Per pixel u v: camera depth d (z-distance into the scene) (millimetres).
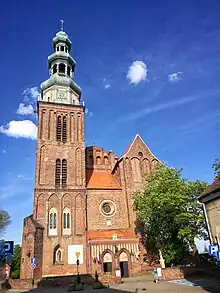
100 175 63844
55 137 57781
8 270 49281
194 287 29531
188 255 46031
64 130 59531
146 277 45250
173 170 47281
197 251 45844
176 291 27094
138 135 64688
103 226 53750
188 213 40562
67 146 57812
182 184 43875
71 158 56875
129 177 58781
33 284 40344
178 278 41125
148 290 29359
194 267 42719
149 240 50406
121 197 57656
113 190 57875
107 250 48250
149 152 63469
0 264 51750
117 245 48938
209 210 23766
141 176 59875
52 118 59594
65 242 48938
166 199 41438
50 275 45656
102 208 55531
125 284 38031
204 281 34875
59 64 66938
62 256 47844
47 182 53125
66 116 60906
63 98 62875
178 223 42406
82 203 53281
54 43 70312
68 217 51500
